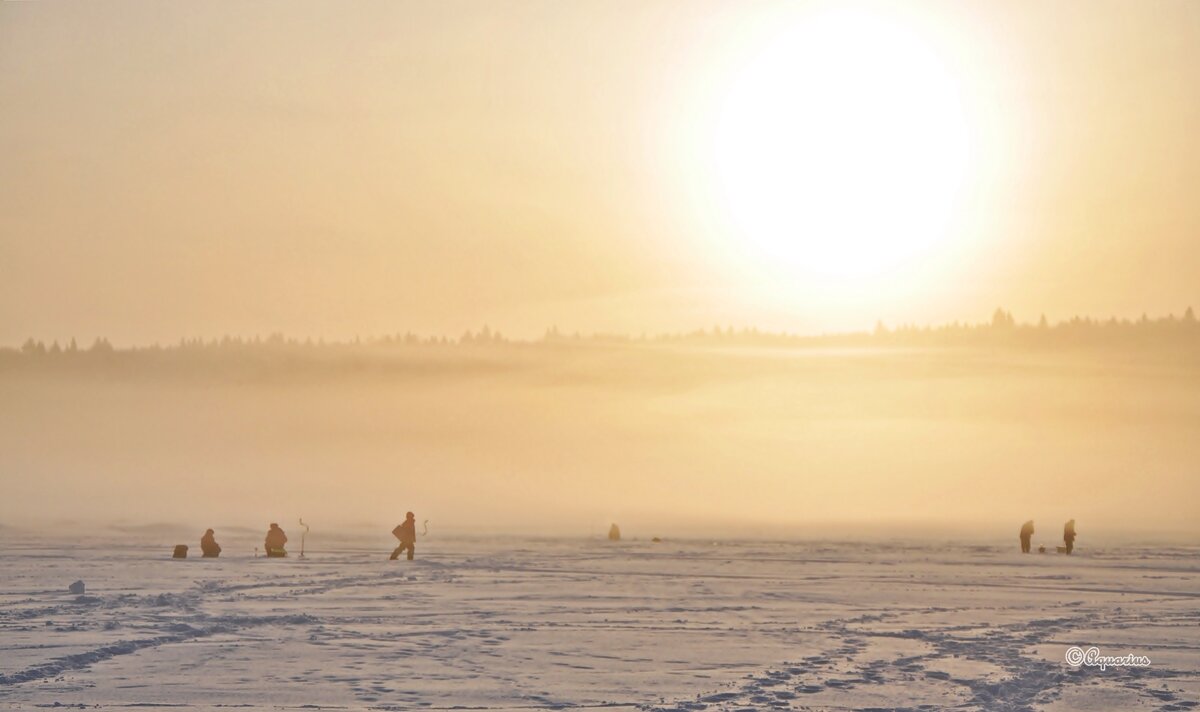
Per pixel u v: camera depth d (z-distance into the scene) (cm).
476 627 3634
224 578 5359
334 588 4909
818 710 2420
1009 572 6369
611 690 2609
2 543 9625
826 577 5869
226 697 2478
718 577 5788
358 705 2417
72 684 2606
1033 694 2628
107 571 5750
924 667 2958
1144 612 4219
